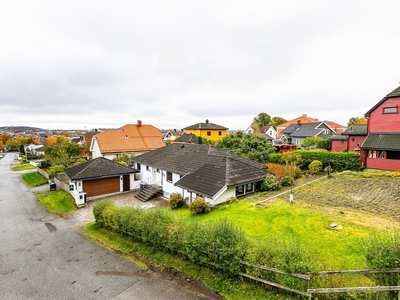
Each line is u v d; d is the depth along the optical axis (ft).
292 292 19.90
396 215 33.78
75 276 27.22
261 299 20.24
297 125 179.22
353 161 66.80
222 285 22.95
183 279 24.98
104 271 28.07
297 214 36.55
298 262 18.58
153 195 66.08
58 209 59.52
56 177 90.33
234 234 23.22
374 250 18.02
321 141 115.03
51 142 290.97
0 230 44.55
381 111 63.62
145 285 24.57
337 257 23.65
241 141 97.91
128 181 74.74
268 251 20.98
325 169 68.59
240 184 48.73
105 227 43.04
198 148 73.41
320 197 45.21
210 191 45.27
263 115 311.06
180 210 50.03
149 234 31.45
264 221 35.24
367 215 34.32
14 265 30.53
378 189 46.83
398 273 17.10
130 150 119.24
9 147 338.95
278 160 85.30
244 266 22.54
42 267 29.76
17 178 111.04
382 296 17.58
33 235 41.52
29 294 24.00
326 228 30.76
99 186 67.87
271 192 52.90
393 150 56.59
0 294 24.17
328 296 18.67
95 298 22.86
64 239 39.34
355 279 19.65
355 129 91.76
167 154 76.33
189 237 26.03
